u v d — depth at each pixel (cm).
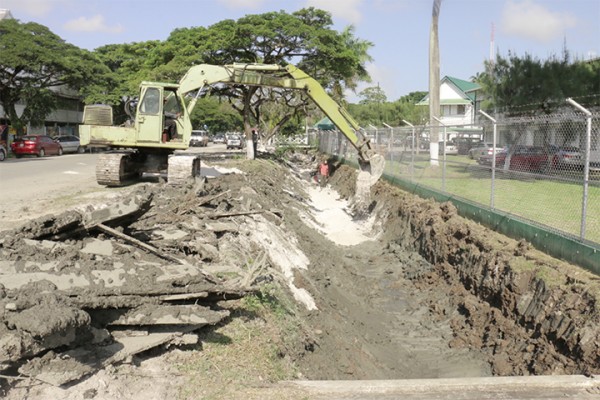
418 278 1308
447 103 5944
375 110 5672
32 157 3566
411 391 571
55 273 548
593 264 833
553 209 1166
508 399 559
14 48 3878
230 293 624
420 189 1716
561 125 1145
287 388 551
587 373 662
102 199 1388
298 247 1312
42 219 628
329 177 3148
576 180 918
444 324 1067
